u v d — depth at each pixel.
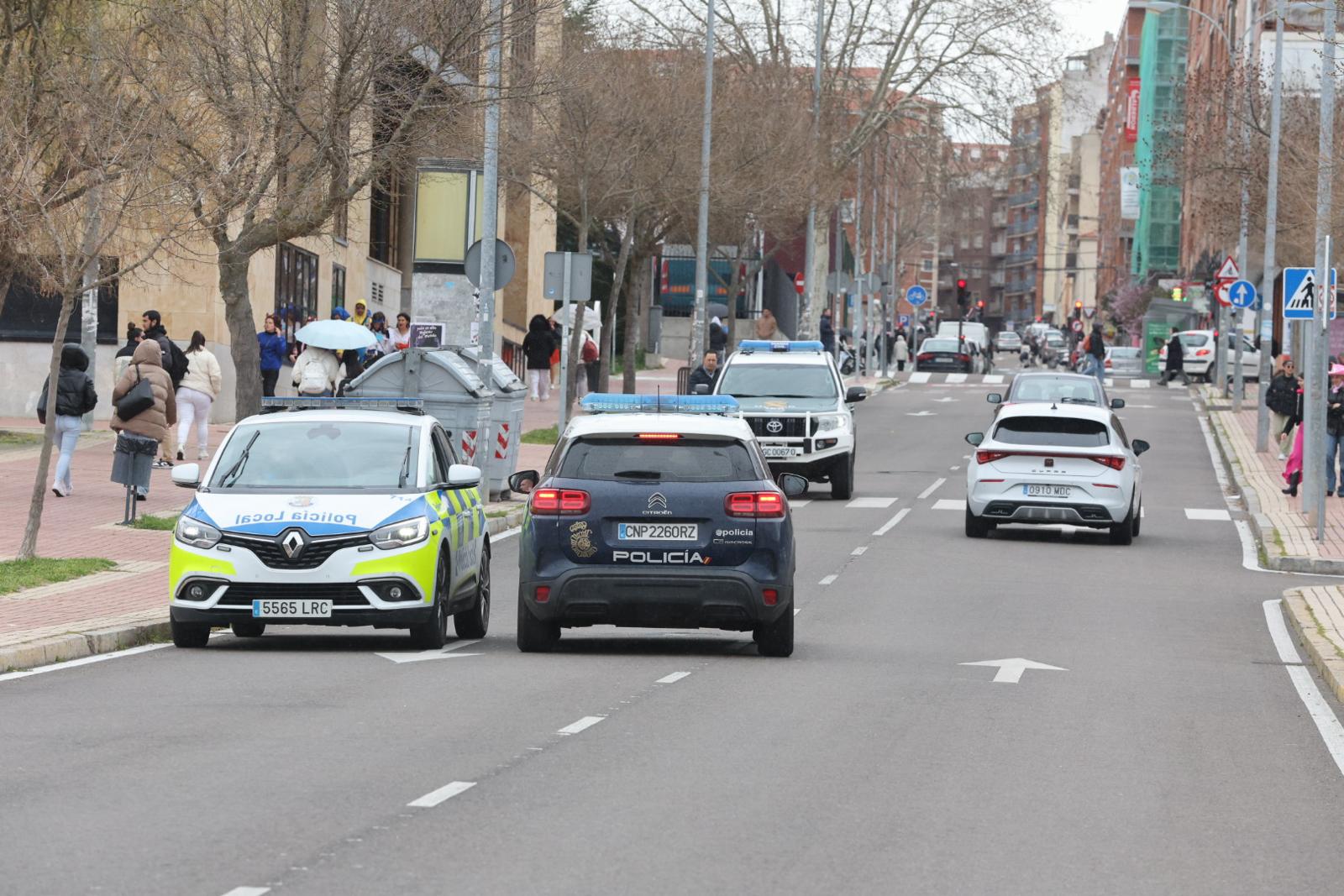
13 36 66.38
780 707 30.41
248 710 28.84
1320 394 63.75
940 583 52.72
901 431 118.19
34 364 96.31
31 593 42.22
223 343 96.69
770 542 35.84
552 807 21.70
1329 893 18.70
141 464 55.75
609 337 103.44
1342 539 64.50
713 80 113.62
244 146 60.06
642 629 44.00
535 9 67.62
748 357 82.00
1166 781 24.73
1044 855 19.95
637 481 35.91
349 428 39.03
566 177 99.25
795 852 19.64
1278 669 37.62
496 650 37.94
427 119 64.12
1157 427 120.00
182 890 17.38
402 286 139.50
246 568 35.78
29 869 18.11
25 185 51.00
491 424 70.44
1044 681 34.69
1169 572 57.53
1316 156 96.56
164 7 62.66
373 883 17.80
